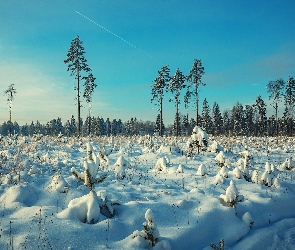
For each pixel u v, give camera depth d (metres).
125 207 5.71
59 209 5.41
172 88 42.06
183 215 5.76
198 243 5.07
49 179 7.46
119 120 103.88
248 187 8.13
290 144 20.44
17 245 3.85
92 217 4.98
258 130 72.50
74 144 17.16
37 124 100.12
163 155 12.93
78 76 31.55
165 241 4.55
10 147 13.55
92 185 5.56
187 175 9.36
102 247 4.16
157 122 69.19
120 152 14.01
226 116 84.31
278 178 9.05
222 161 10.70
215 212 5.95
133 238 4.48
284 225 6.13
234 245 5.27
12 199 5.72
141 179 8.75
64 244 4.04
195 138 13.59
